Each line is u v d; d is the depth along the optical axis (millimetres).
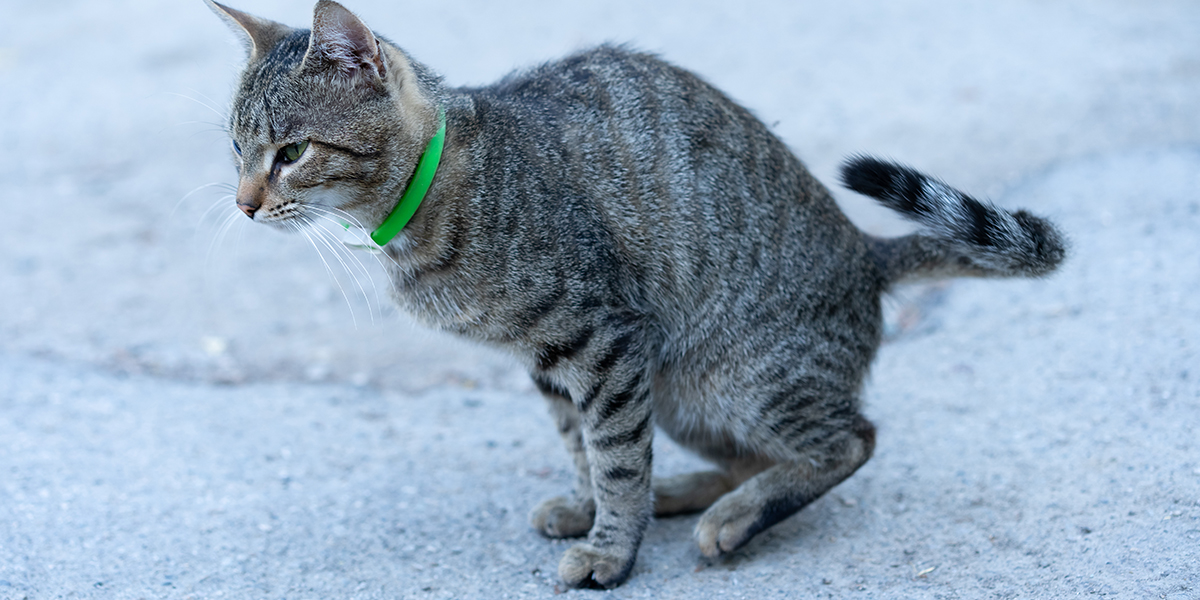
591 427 3154
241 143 2998
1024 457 3701
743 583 3146
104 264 6438
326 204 2988
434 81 3146
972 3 10438
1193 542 2969
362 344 5484
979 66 8648
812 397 3383
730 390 3379
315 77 2869
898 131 7414
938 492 3588
